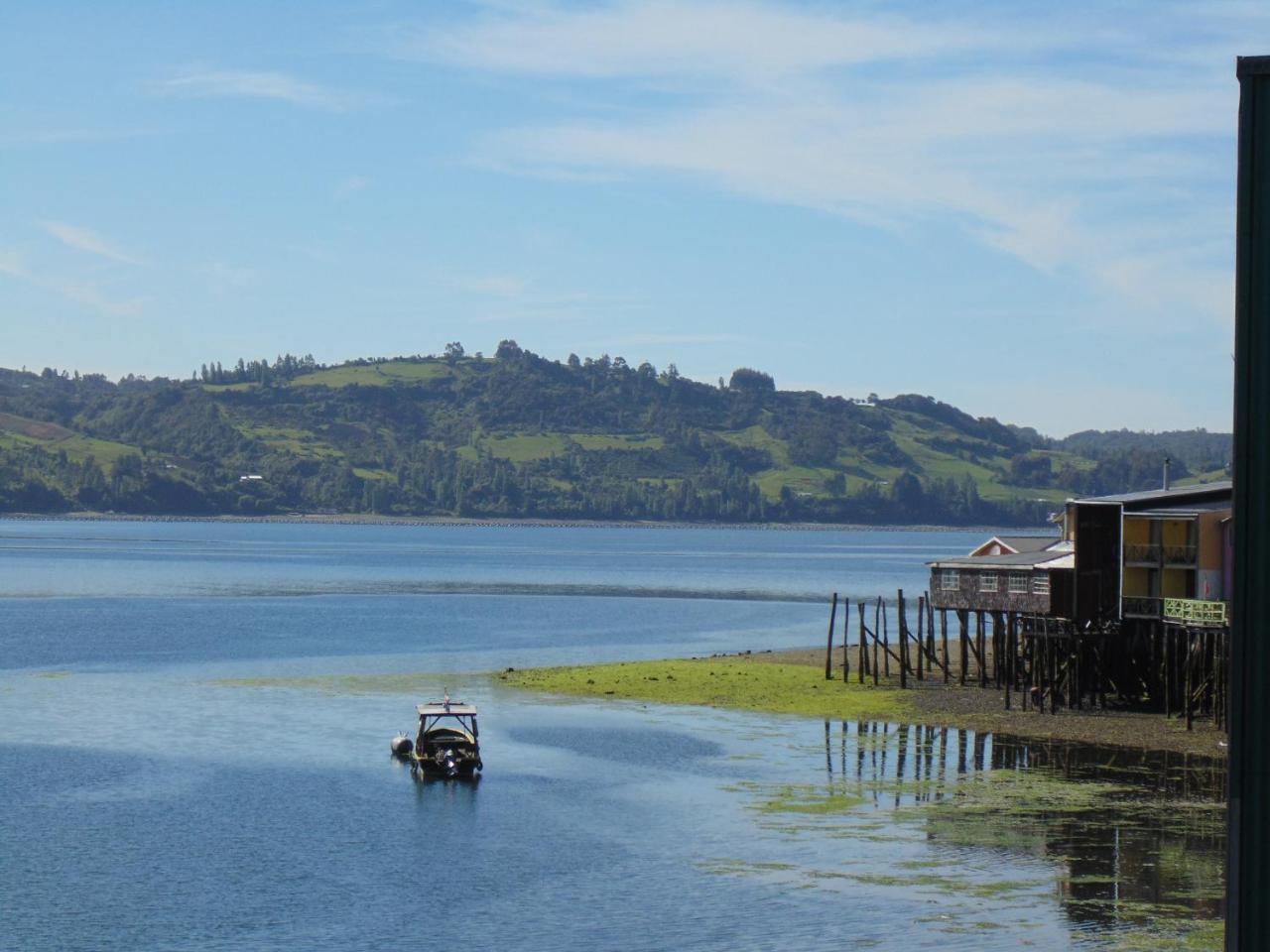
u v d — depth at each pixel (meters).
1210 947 42.06
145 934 44.84
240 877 51.00
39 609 167.75
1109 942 42.56
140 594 195.25
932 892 47.81
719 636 143.62
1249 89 21.83
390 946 43.66
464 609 176.75
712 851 53.62
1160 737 74.88
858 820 57.88
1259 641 21.91
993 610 91.69
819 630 151.12
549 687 97.88
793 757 71.50
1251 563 21.97
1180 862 51.00
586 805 61.59
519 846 54.91
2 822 58.62
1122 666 85.50
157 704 90.75
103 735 79.19
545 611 174.88
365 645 130.75
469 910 47.00
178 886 49.84
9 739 77.62
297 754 73.94
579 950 42.97
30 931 45.03
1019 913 45.34
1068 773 66.31
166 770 69.50
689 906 46.84
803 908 46.31
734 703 89.69
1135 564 83.25
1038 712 83.12
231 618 159.00
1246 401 21.94
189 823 58.69
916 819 57.75
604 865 52.09
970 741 74.88
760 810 59.91
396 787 65.69
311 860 53.31
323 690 97.56
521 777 67.44
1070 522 102.19
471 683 100.50
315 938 44.50
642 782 66.00
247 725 82.88
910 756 71.06
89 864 52.62
